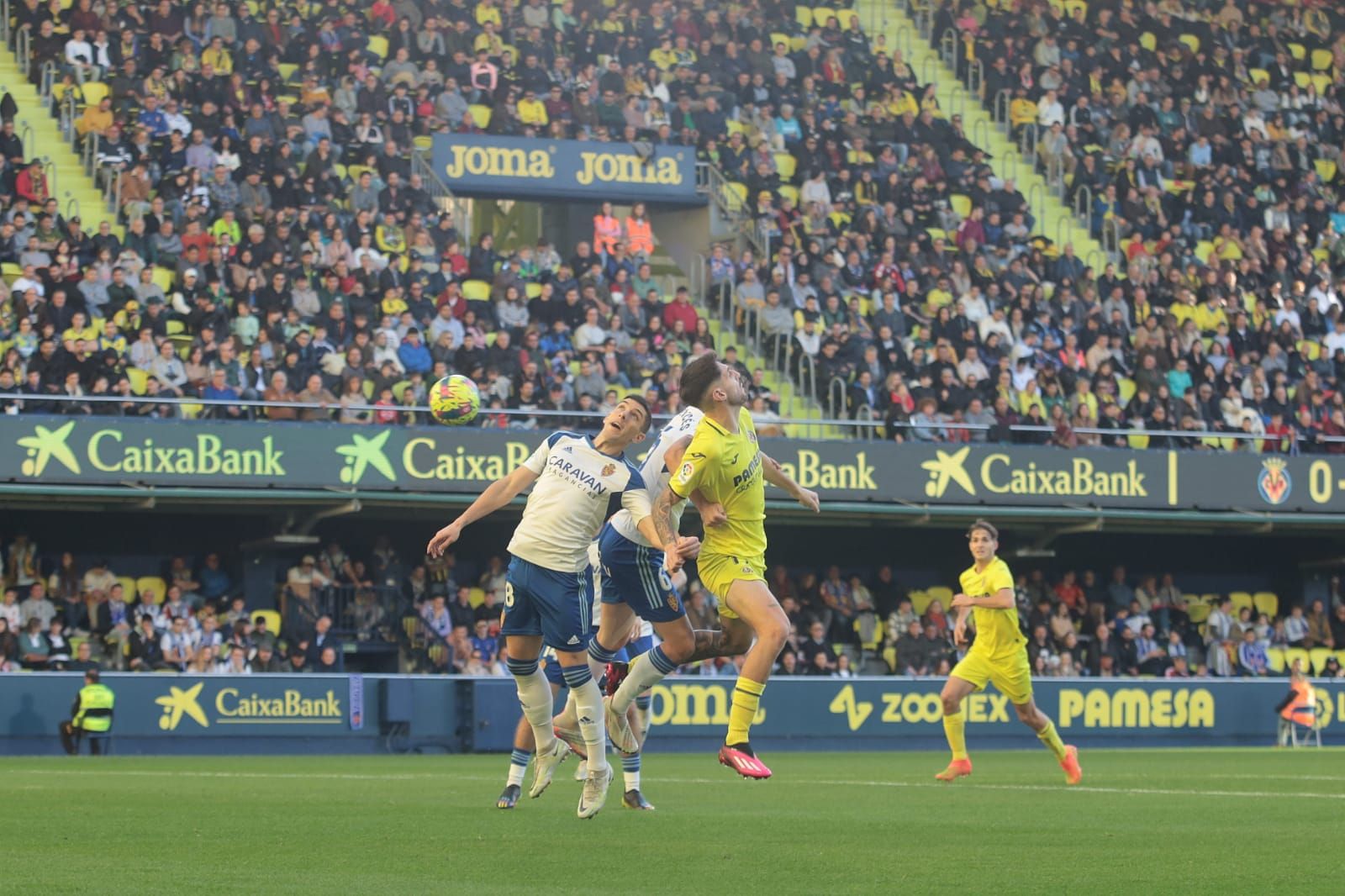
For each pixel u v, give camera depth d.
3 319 78.00
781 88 108.88
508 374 83.69
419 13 102.88
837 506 81.12
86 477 71.94
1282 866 21.53
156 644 73.56
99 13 96.38
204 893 18.34
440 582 81.38
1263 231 110.38
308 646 76.38
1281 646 94.06
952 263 99.50
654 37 108.31
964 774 46.25
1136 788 41.28
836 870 21.02
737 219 100.19
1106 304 101.12
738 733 29.53
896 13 121.00
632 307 90.06
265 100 93.62
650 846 24.03
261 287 83.75
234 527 81.44
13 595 72.75
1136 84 118.25
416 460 76.31
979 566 45.22
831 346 91.94
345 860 22.05
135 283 82.00
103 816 29.53
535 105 99.88
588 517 28.70
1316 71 125.88
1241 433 91.00
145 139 90.31
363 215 88.88
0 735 68.00
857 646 86.31
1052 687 82.19
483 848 23.58
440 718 74.50
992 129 115.25
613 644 31.58
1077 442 91.75
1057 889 19.05
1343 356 103.31
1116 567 93.75
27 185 85.25
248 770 51.97
